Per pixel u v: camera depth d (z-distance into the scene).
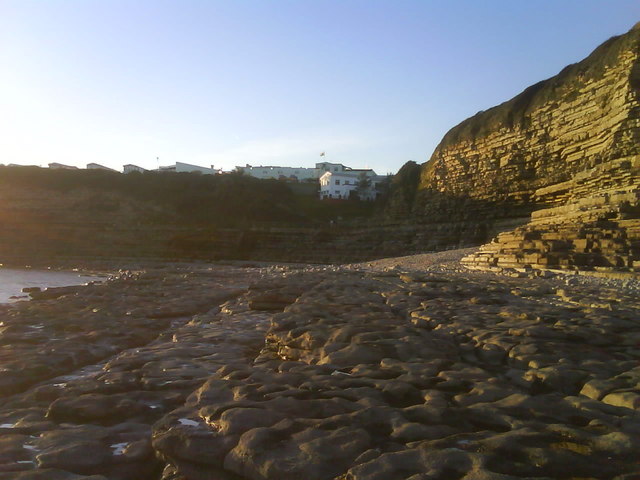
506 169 46.62
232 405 4.13
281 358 6.70
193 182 83.12
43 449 3.86
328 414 3.96
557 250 22.64
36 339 8.51
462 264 30.16
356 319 8.77
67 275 51.50
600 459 3.10
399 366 5.52
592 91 37.00
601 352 6.33
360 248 55.34
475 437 3.47
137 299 14.59
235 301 14.55
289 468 3.08
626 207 23.00
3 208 75.81
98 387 5.36
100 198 79.06
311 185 96.19
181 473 3.40
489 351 6.33
